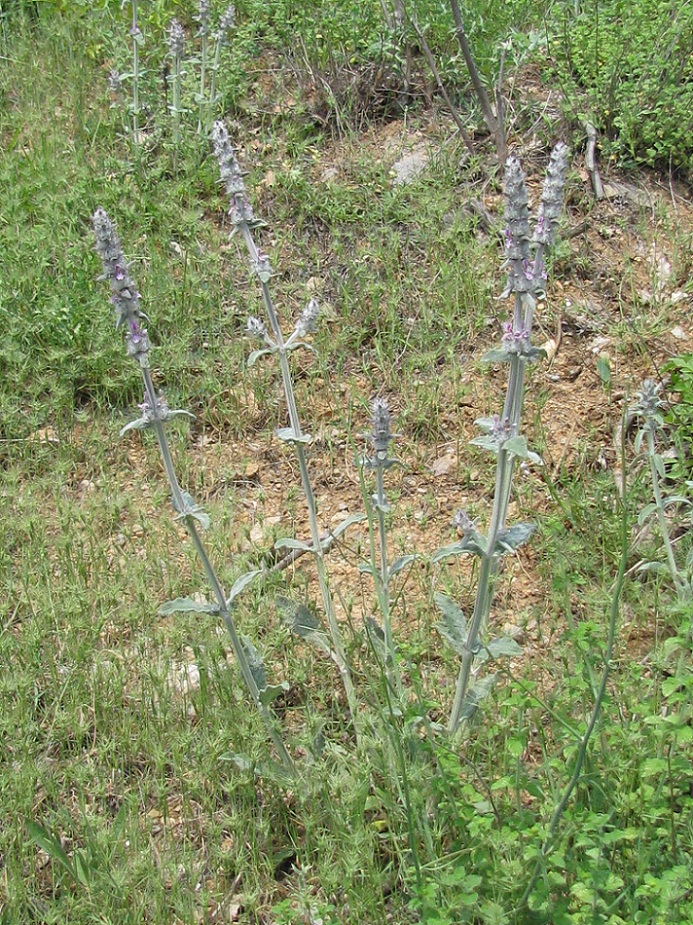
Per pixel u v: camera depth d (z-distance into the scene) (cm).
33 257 245
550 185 134
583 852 136
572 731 127
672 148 253
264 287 151
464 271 236
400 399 222
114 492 208
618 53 262
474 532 138
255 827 151
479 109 271
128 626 184
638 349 222
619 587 124
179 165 273
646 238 243
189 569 193
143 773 162
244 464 214
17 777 156
